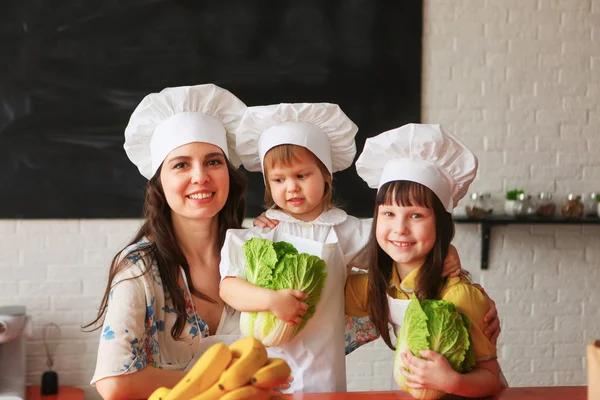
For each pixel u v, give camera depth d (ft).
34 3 12.69
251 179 13.25
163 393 4.66
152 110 6.46
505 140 13.85
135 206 13.10
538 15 13.79
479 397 5.32
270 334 5.71
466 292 5.74
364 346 13.71
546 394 5.57
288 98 13.29
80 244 13.03
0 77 12.67
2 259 12.88
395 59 13.47
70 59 12.80
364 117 13.44
